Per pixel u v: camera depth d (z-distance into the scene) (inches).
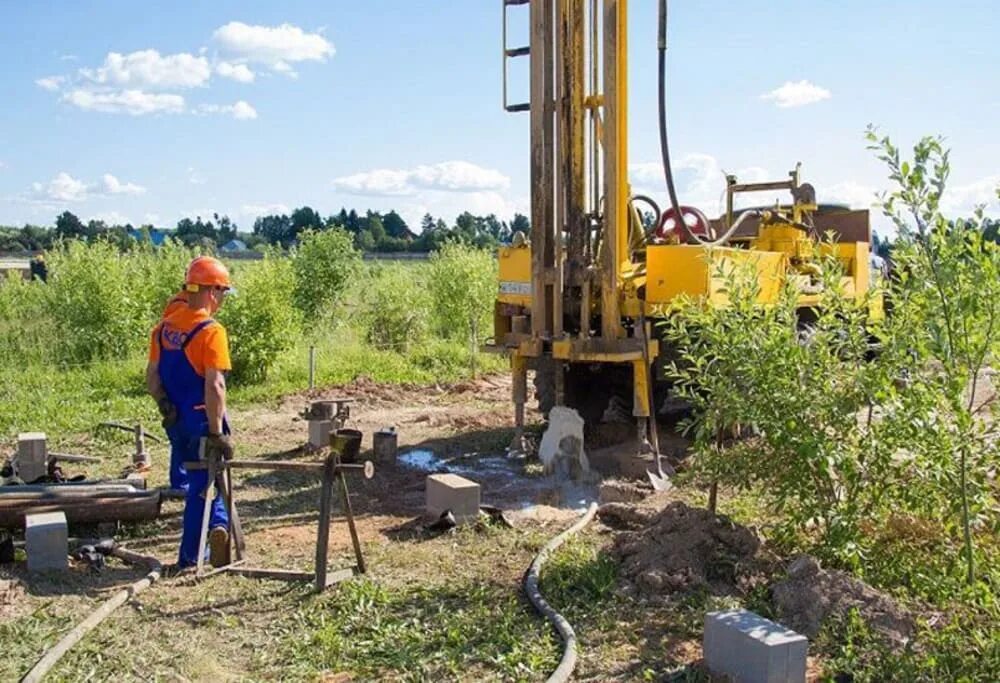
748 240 439.5
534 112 337.4
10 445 382.3
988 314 196.4
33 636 193.9
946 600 202.1
